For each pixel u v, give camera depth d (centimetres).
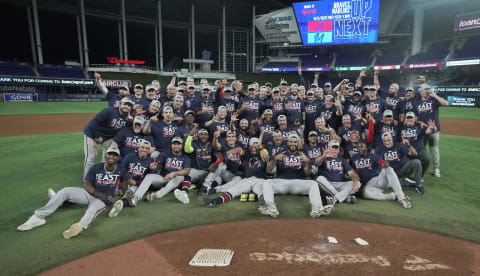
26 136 1489
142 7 5625
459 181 732
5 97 3559
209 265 364
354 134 681
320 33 4825
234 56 6769
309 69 5578
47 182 696
